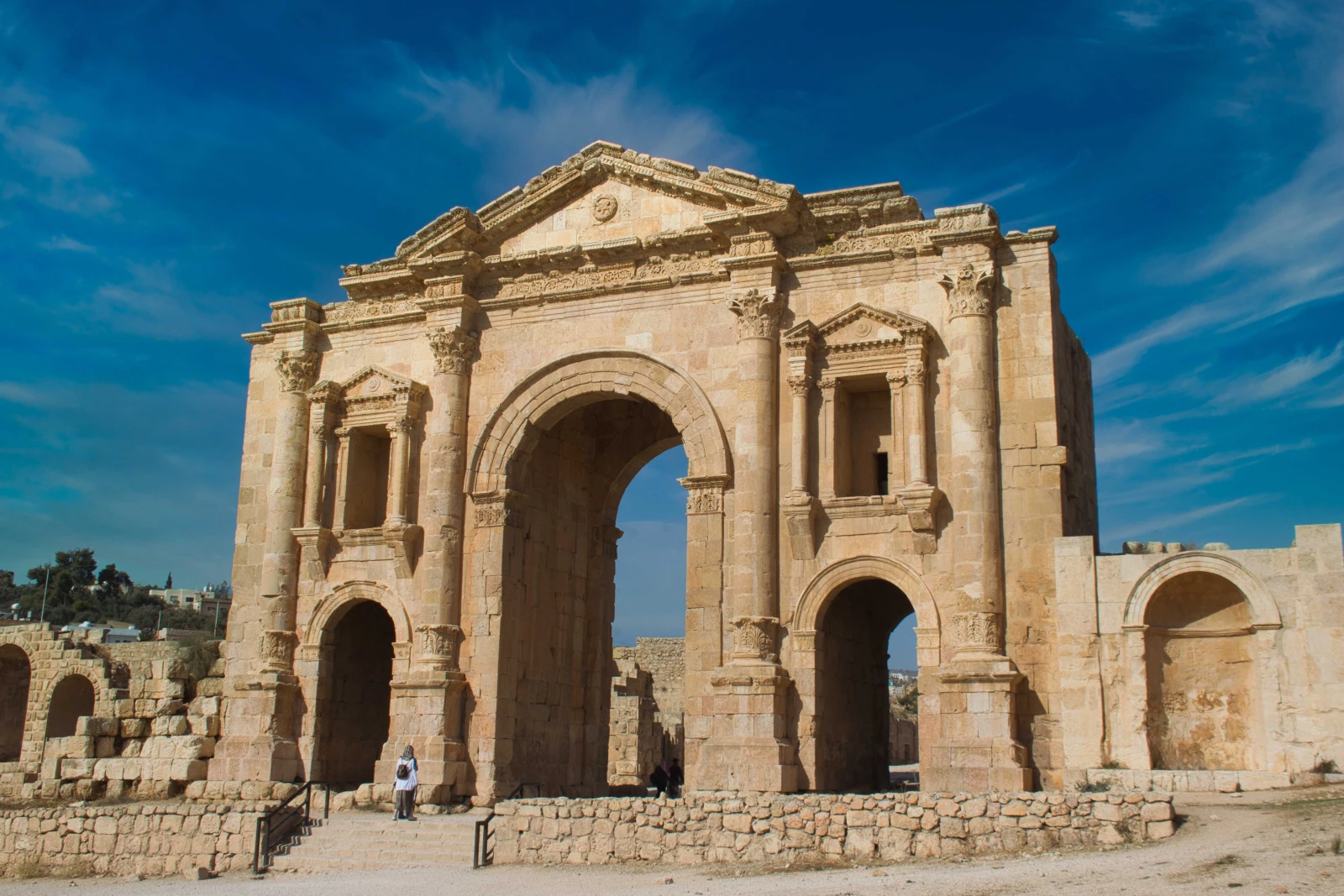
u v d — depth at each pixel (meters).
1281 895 17.73
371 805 35.94
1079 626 29.56
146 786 41.12
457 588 37.97
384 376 40.88
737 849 26.84
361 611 42.50
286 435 41.44
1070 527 33.69
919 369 33.44
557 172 39.69
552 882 25.73
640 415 44.88
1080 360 39.00
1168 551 30.28
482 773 36.22
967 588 31.66
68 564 141.38
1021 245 33.91
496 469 38.69
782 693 32.97
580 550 43.19
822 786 33.19
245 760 38.59
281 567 40.41
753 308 35.44
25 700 56.28
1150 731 28.73
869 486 35.38
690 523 35.28
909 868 23.78
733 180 36.50
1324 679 26.70
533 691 39.09
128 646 49.72
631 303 38.03
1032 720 30.98
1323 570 27.20
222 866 32.41
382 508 42.34
